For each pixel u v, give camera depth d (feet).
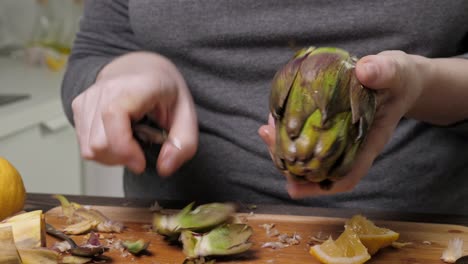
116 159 2.99
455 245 2.87
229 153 3.63
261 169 3.59
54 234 3.03
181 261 2.84
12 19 8.14
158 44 3.68
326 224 3.13
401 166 3.53
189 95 3.25
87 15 3.99
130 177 3.89
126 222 3.18
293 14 3.48
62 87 3.75
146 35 3.69
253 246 2.93
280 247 2.93
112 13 3.90
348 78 2.55
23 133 5.47
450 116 3.16
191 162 3.68
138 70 3.23
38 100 5.70
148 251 2.91
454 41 3.52
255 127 3.60
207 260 2.83
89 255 2.83
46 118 5.65
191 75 3.69
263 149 3.57
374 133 2.71
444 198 3.60
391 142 3.52
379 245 2.85
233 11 3.53
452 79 2.98
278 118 2.60
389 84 2.58
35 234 2.77
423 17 3.41
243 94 3.62
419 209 3.57
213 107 3.67
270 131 2.68
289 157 2.55
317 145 2.53
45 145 5.77
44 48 7.41
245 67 3.58
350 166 2.60
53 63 7.18
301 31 3.48
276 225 3.12
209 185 3.67
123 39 3.91
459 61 3.08
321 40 3.50
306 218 3.18
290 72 2.58
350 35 3.46
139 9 3.67
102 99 3.04
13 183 3.03
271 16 3.50
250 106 3.60
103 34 3.93
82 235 3.05
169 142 3.08
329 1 3.45
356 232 2.89
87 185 6.52
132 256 2.87
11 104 5.53
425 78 2.85
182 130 3.12
